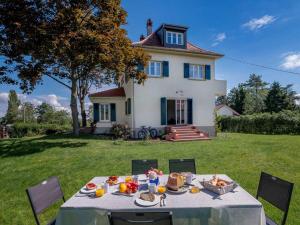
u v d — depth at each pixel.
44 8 13.50
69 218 2.77
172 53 18.17
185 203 2.77
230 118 27.52
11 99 56.69
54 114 46.09
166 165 8.49
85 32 12.99
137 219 2.40
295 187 5.96
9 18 12.47
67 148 12.12
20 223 4.53
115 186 3.61
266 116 23.30
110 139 15.69
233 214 2.68
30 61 14.86
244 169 7.82
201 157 9.63
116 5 14.73
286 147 11.48
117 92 20.28
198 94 18.89
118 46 14.02
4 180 7.40
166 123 17.78
